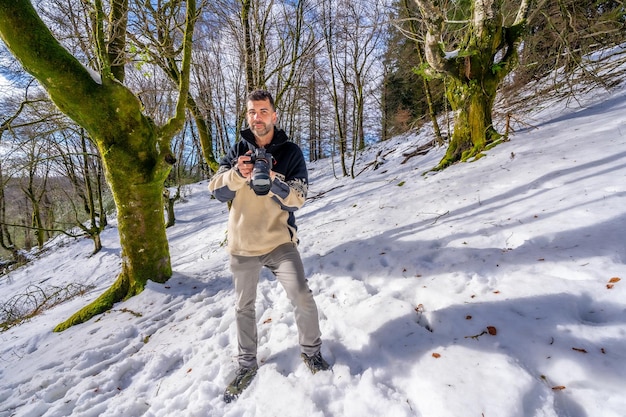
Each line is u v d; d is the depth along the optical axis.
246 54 6.65
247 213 2.10
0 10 3.54
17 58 3.82
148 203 4.54
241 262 2.13
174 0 5.02
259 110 2.01
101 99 4.11
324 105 17.98
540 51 9.20
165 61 5.96
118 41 4.86
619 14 7.37
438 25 5.43
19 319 5.92
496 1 5.78
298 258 2.12
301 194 2.03
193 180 22.95
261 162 1.85
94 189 15.92
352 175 10.88
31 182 16.92
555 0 7.64
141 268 4.55
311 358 2.12
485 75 6.10
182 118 4.69
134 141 4.36
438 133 9.12
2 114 6.65
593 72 6.59
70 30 5.66
